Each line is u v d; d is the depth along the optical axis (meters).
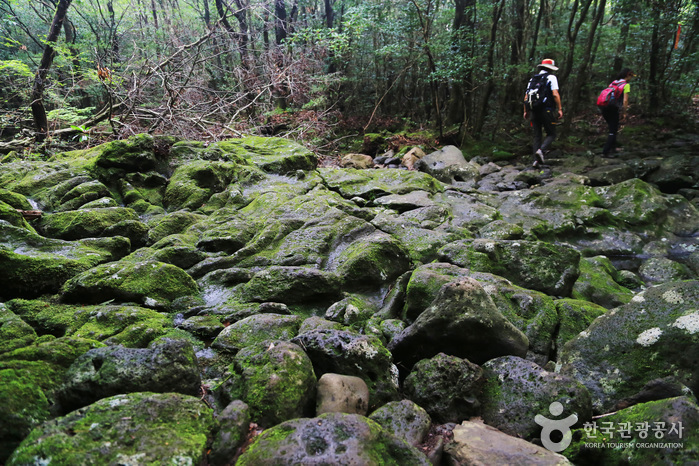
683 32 11.73
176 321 2.82
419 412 2.07
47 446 1.47
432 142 10.58
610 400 2.25
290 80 10.59
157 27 13.27
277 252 3.65
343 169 6.28
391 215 4.67
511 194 6.34
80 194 4.38
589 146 9.84
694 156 7.47
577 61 11.95
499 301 3.02
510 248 3.70
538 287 3.56
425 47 10.45
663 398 2.13
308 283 3.10
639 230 5.53
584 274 4.20
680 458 1.70
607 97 8.42
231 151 6.11
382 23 11.50
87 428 1.59
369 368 2.29
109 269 2.95
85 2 13.88
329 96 13.37
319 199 4.69
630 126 11.05
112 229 3.76
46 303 2.71
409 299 3.02
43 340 2.21
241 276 3.29
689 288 2.38
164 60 8.84
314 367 2.35
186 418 1.75
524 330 2.88
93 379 1.85
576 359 2.48
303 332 2.57
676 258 5.04
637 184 6.07
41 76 7.69
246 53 11.84
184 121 8.03
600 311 3.15
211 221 4.14
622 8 11.23
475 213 5.26
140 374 1.91
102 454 1.50
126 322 2.54
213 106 9.35
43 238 3.26
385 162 9.39
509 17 11.77
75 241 3.42
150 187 4.89
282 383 2.00
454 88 11.51
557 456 1.82
